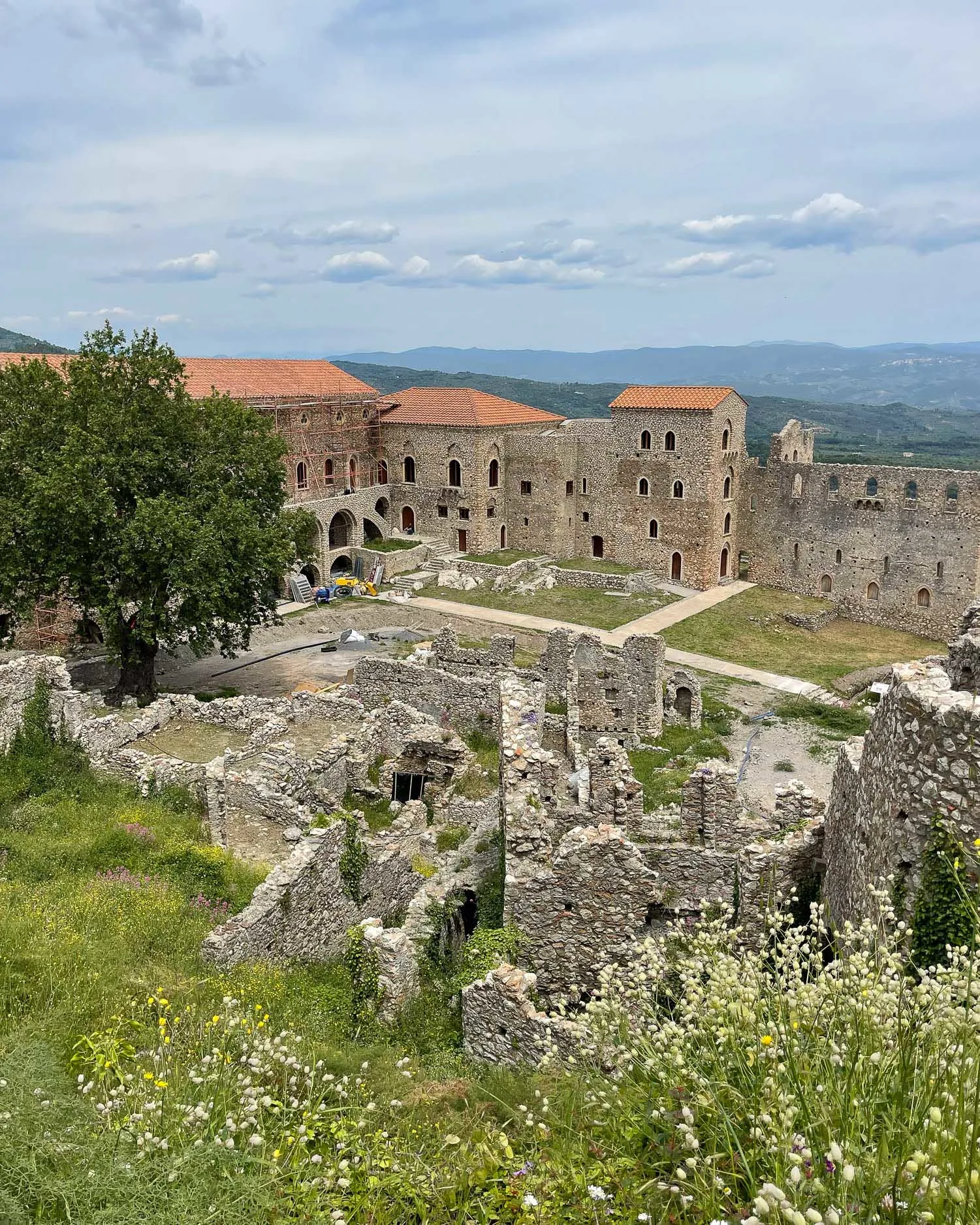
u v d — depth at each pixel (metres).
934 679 11.51
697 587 84.38
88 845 22.09
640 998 10.02
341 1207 8.42
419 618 72.81
